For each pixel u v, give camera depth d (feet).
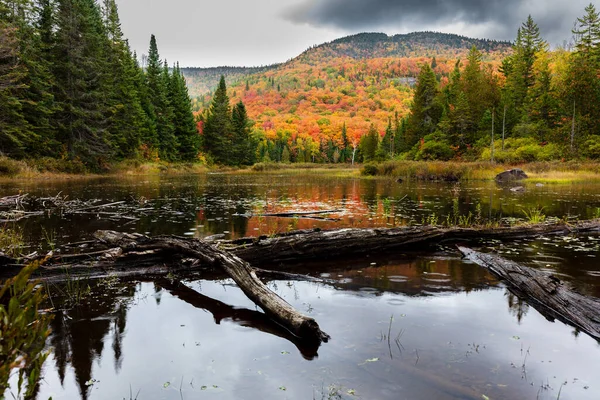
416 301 12.71
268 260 17.79
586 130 130.62
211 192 58.65
